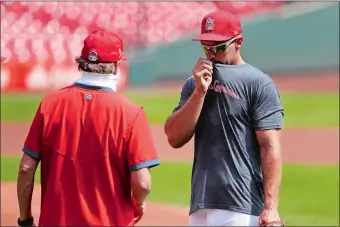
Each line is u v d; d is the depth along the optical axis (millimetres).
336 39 88500
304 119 65750
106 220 14070
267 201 15242
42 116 14445
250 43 93875
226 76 15500
